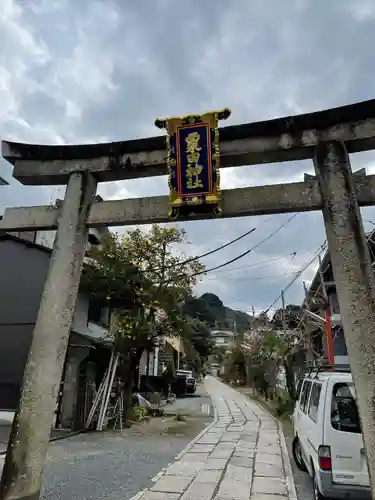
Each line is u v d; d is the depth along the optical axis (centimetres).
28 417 502
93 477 777
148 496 662
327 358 1473
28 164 652
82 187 611
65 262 573
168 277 1555
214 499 650
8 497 469
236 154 567
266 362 2494
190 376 3372
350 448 555
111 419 1456
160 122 586
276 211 530
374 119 528
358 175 520
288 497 662
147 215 572
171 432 1384
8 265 1406
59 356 532
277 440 1222
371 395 420
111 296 1513
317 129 545
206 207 549
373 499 399
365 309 449
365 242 475
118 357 1489
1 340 1316
